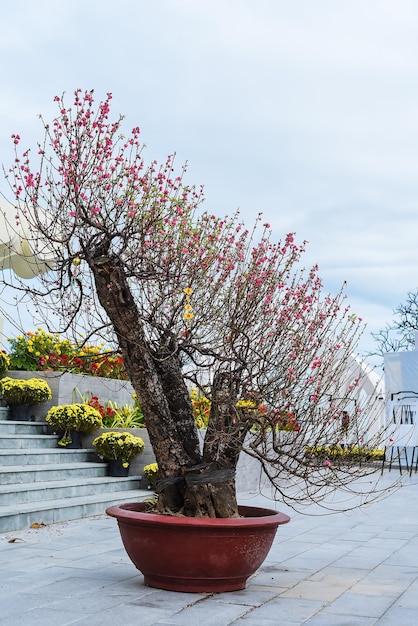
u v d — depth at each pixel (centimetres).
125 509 474
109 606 398
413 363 1535
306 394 478
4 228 1002
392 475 1323
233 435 460
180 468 465
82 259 456
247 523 421
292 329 473
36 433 966
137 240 469
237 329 457
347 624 370
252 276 467
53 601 408
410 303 2266
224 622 370
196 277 477
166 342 477
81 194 435
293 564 538
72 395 1047
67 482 820
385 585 466
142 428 981
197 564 427
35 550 572
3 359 1048
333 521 786
